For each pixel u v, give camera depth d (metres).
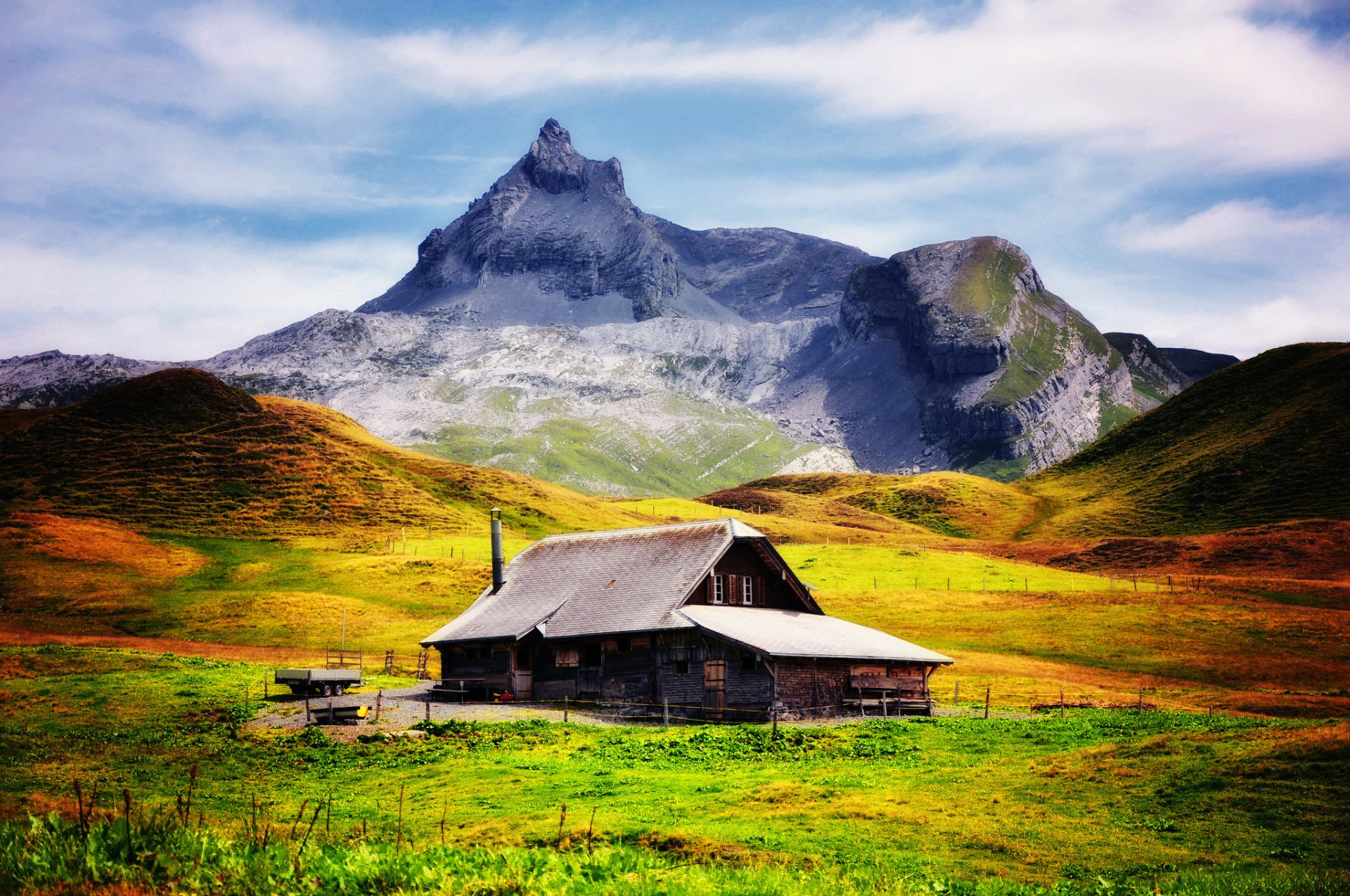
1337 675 76.50
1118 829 27.59
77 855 18.92
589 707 59.00
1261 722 44.34
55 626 97.75
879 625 93.62
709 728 48.56
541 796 34.56
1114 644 85.81
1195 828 27.05
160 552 132.75
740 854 25.72
